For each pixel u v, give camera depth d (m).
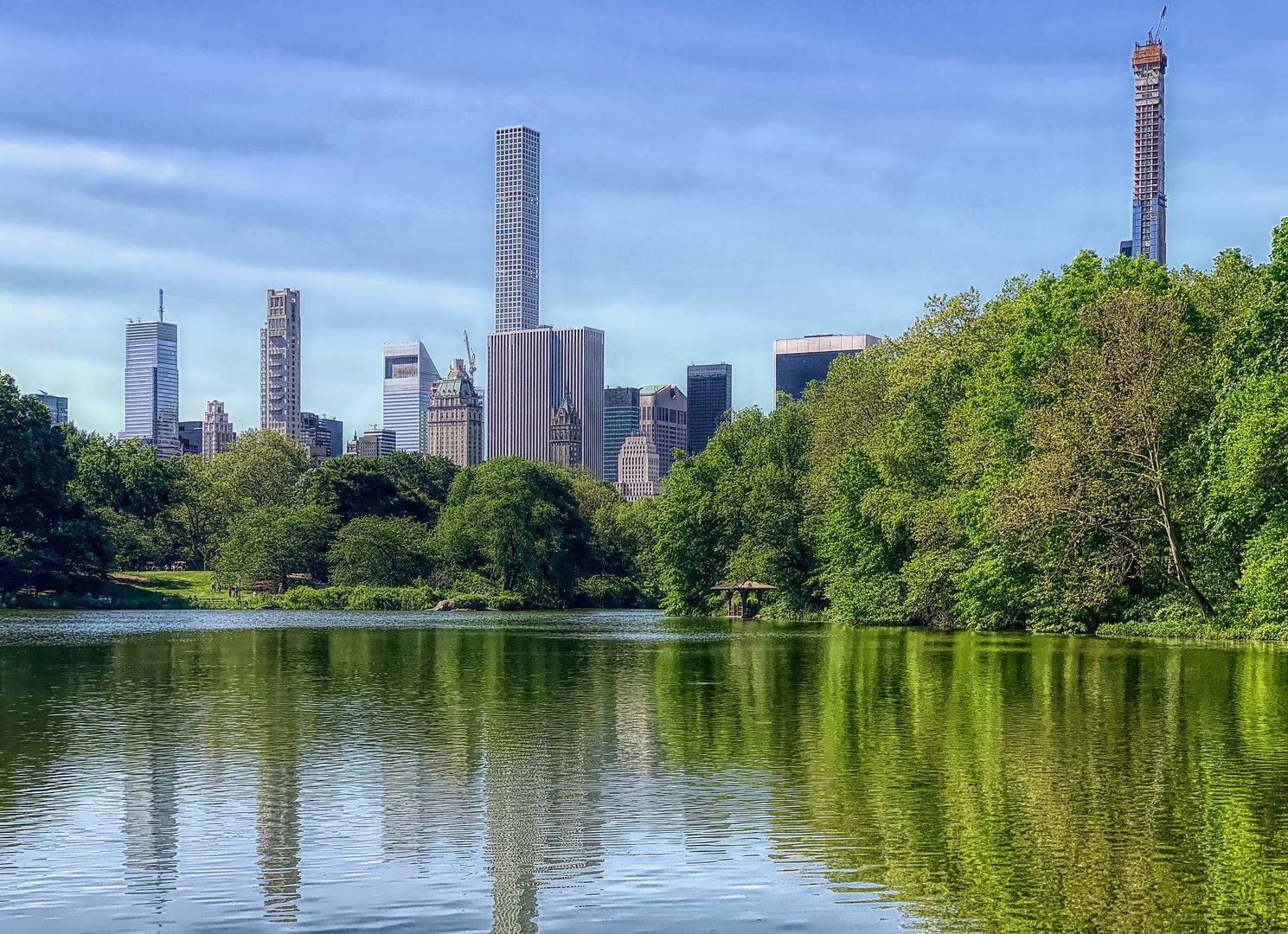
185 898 15.30
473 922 14.32
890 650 56.22
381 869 16.42
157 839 18.11
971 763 23.64
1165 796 20.39
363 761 24.44
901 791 20.97
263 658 53.28
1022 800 20.22
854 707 32.81
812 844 17.47
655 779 22.27
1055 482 58.25
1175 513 58.78
